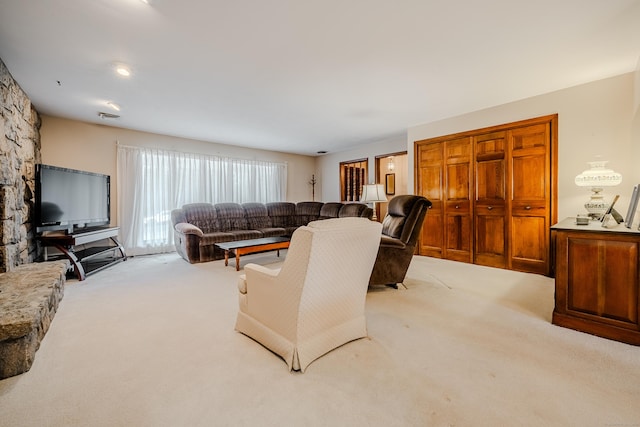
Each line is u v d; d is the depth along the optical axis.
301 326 1.58
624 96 2.98
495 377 1.51
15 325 1.49
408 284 3.20
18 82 2.99
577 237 2.04
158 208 5.25
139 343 1.88
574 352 1.75
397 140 5.82
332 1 1.83
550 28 2.14
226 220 5.66
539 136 3.54
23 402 1.32
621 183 3.01
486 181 4.03
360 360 1.67
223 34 2.18
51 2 1.79
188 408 1.29
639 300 1.83
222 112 4.08
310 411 1.26
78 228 3.92
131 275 3.65
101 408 1.29
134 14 1.93
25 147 3.28
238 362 1.65
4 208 2.51
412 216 3.01
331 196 7.48
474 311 2.41
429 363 1.64
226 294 2.89
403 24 2.08
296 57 2.55
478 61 2.65
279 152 7.19
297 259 1.51
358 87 3.22
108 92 3.31
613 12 1.96
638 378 1.49
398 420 1.21
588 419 1.21
